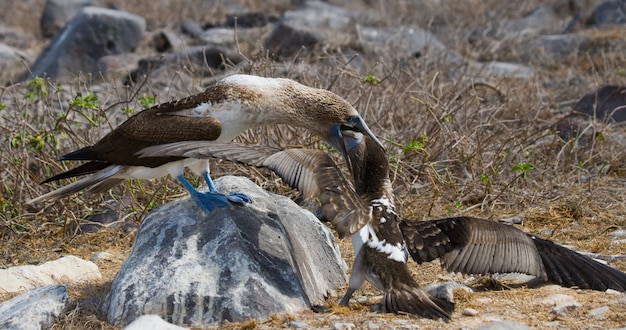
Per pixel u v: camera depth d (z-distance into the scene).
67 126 14.68
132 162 10.12
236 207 9.66
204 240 9.30
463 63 19.73
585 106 17.19
